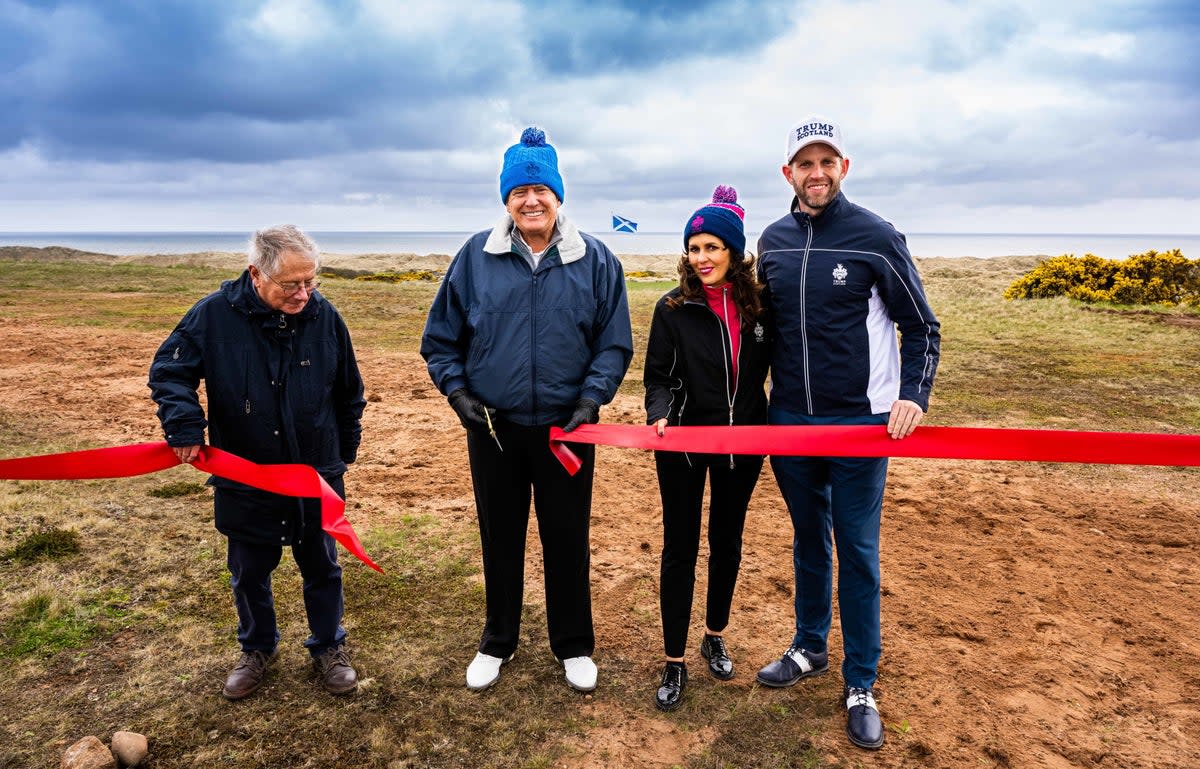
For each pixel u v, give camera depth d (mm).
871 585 2633
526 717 2748
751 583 3883
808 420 2676
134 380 8883
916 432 2457
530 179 2557
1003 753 2564
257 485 2479
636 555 4230
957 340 11898
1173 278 16859
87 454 2498
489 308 2672
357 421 2936
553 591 2930
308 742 2598
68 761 2334
